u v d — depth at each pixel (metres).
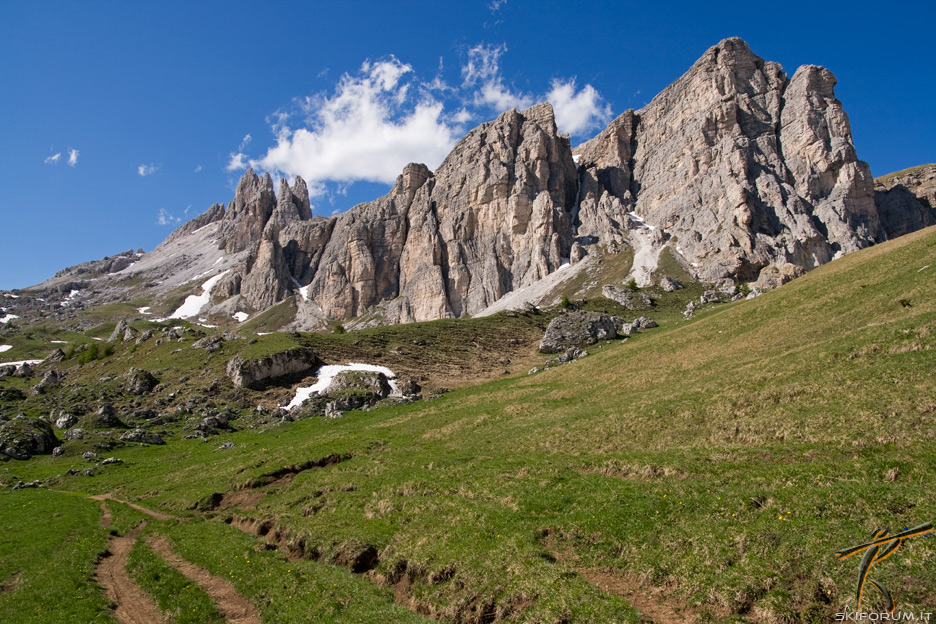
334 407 86.12
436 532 29.92
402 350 121.88
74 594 29.44
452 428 59.00
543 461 39.06
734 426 35.19
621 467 33.84
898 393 30.23
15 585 31.94
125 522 45.59
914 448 24.58
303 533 34.34
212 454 70.00
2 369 139.38
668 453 33.62
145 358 127.69
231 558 33.12
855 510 20.78
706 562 21.22
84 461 71.75
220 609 27.08
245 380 101.19
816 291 62.94
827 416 31.02
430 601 24.30
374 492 39.72
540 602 21.44
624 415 44.66
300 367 107.62
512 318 154.25
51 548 38.44
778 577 18.91
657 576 21.77
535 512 29.75
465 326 145.50
